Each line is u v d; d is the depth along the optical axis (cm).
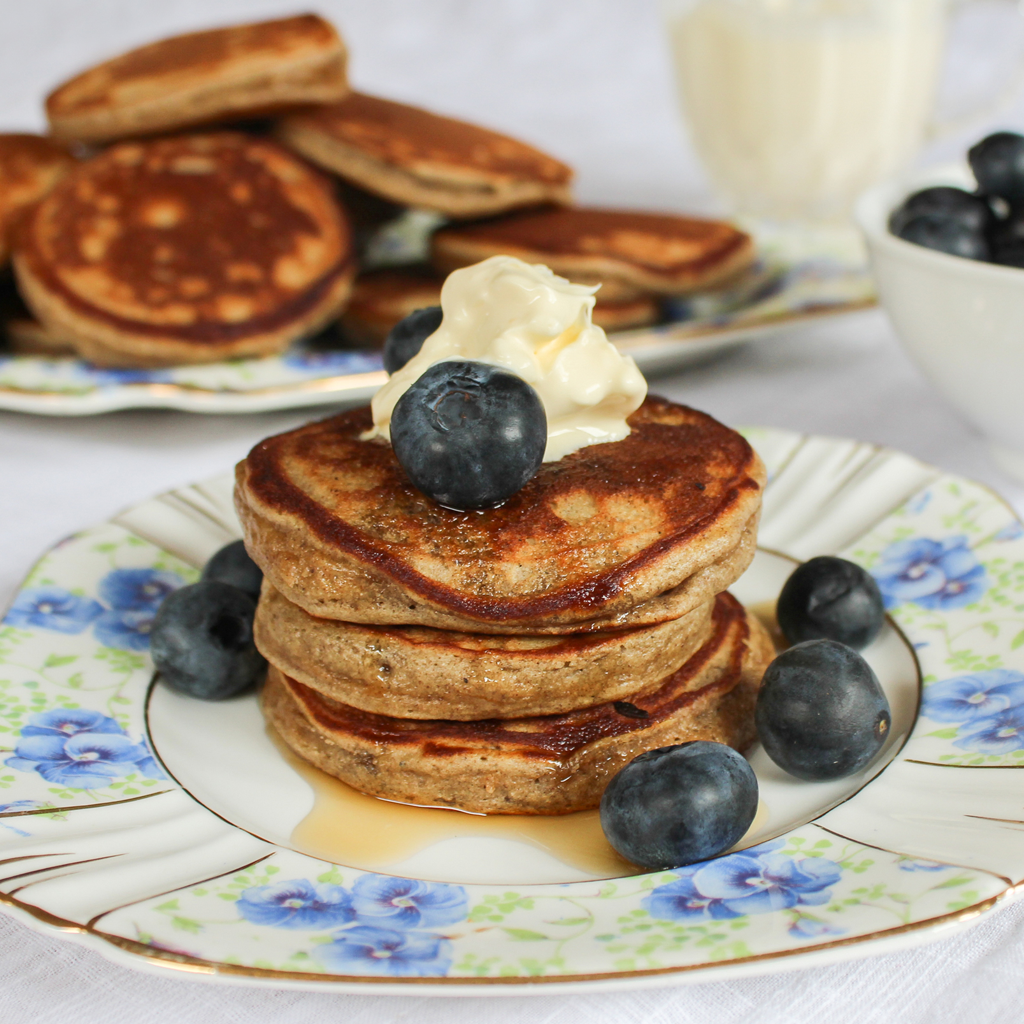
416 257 45
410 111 45
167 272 39
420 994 24
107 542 33
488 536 28
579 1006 26
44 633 30
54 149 43
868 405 39
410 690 28
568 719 29
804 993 26
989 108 48
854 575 31
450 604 27
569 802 28
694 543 28
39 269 39
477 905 26
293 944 25
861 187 48
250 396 37
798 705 28
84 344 39
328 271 40
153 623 30
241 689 30
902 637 30
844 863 26
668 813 26
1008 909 27
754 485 29
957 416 37
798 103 46
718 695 29
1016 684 29
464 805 28
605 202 53
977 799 27
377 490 28
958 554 32
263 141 42
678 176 56
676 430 30
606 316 40
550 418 29
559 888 26
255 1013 26
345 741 29
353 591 28
